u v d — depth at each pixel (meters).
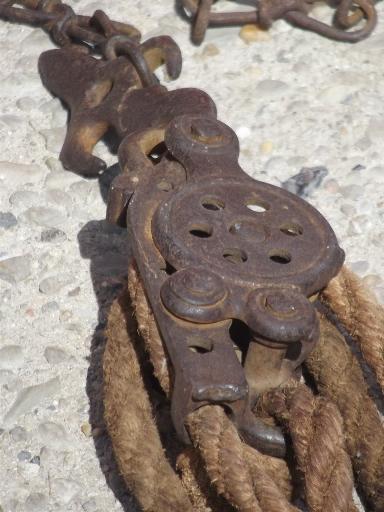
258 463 0.39
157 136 0.49
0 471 0.45
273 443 0.40
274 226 0.43
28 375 0.48
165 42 0.57
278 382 0.41
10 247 0.53
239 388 0.38
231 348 0.40
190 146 0.46
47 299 0.51
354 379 0.43
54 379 0.48
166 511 0.40
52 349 0.49
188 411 0.39
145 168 0.46
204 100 0.51
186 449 0.41
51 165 0.56
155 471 0.40
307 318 0.39
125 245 0.53
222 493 0.38
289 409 0.40
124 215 0.45
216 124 0.46
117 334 0.44
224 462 0.38
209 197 0.44
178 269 0.42
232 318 0.40
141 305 0.42
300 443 0.39
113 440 0.41
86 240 0.53
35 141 0.58
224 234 0.42
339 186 0.56
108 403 0.42
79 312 0.50
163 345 0.41
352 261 0.52
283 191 0.45
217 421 0.39
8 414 0.47
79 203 0.55
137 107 0.53
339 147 0.58
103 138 0.57
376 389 0.47
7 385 0.48
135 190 0.45
